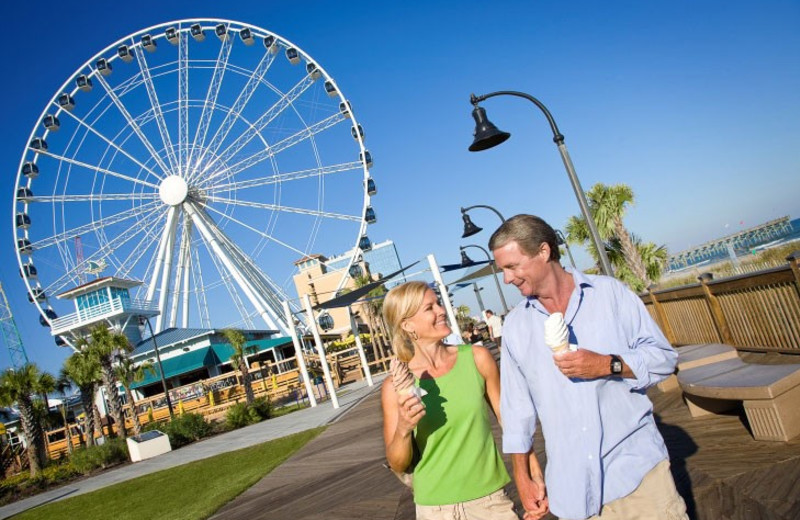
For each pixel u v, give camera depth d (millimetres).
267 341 42844
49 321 38500
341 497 7668
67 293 46812
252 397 34688
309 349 47594
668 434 5832
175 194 36719
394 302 3000
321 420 19828
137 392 47375
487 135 9078
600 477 2350
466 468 2900
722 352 6523
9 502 21688
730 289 7762
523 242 2523
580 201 8406
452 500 2881
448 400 2932
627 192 23219
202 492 11430
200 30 37656
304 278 85750
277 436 18391
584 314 2518
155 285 37281
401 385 2629
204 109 38031
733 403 5902
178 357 43969
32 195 37594
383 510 6469
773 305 6977
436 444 2922
